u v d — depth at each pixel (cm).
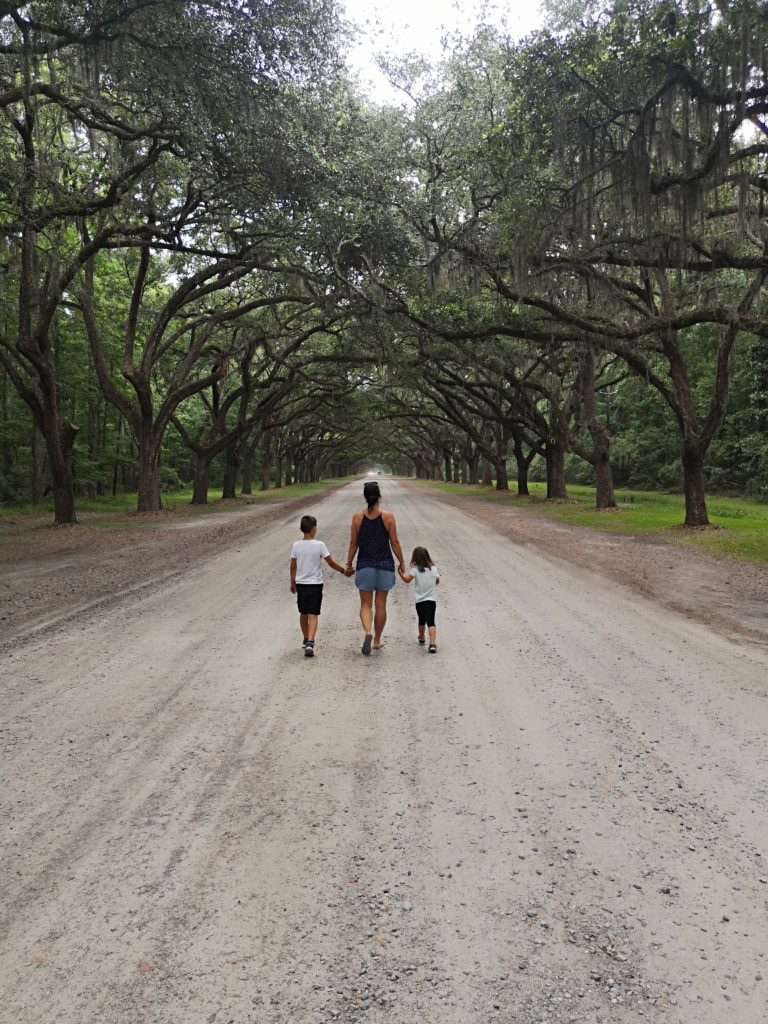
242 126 1412
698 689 574
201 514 2827
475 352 2741
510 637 753
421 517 2541
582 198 1412
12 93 1280
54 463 2270
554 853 333
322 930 279
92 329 2586
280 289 2634
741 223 1144
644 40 1086
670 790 397
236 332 3084
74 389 3519
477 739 474
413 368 2917
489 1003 240
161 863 328
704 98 1101
